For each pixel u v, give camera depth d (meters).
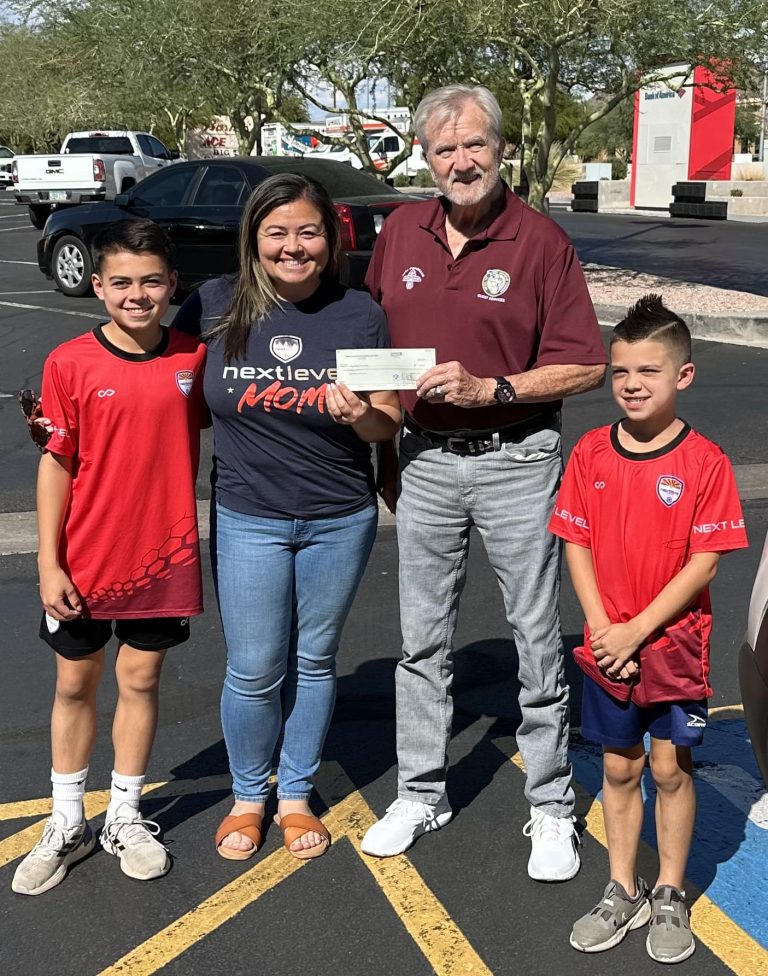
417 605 3.28
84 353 2.93
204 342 3.08
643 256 18.41
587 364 3.04
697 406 8.43
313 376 2.98
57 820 3.15
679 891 2.86
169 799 3.57
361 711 4.14
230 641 3.19
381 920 2.96
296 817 3.32
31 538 5.81
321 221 2.93
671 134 30.28
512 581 3.19
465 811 3.51
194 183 12.83
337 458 3.08
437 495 3.21
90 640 3.08
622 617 2.82
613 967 2.77
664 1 11.69
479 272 3.04
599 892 3.08
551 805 3.23
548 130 13.77
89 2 18.08
